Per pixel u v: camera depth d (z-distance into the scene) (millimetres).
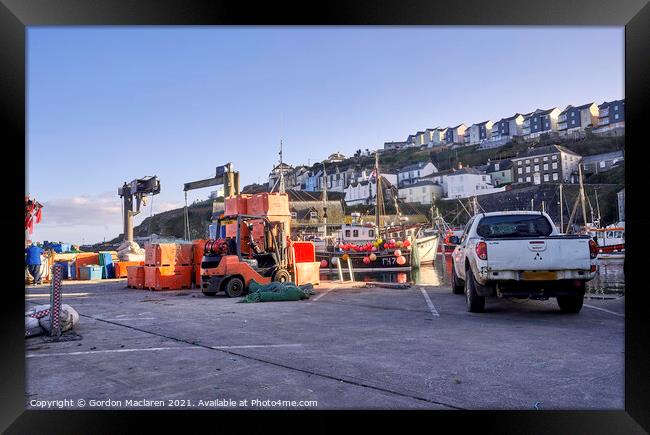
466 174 112938
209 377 4488
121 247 25547
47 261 19594
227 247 12805
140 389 4199
